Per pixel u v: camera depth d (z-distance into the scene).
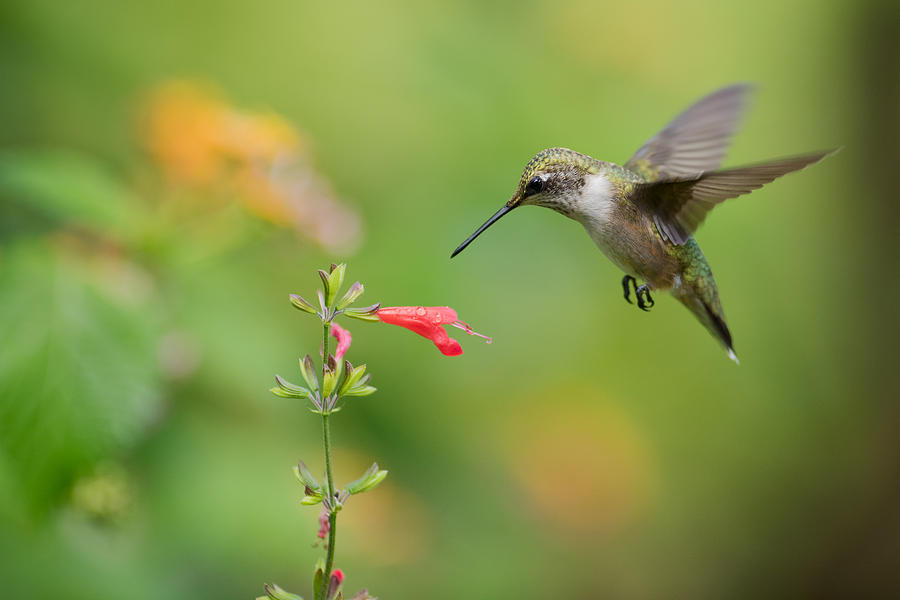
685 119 7.31
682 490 12.56
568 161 6.18
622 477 10.85
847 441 13.68
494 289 8.53
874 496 14.60
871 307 13.57
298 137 7.19
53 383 4.96
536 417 10.41
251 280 7.57
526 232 8.74
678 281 6.67
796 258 12.08
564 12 10.49
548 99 9.38
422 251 8.33
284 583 6.98
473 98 9.12
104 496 5.73
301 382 6.48
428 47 9.36
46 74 8.12
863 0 13.15
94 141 8.30
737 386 11.60
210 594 6.08
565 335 9.09
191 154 6.87
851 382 13.30
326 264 8.32
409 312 4.43
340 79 9.74
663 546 12.91
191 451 6.25
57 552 5.48
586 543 10.95
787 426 12.36
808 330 12.16
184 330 6.09
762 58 12.57
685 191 6.06
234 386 6.08
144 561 5.86
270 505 6.32
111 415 5.01
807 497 14.07
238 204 6.87
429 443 8.23
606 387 10.73
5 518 5.25
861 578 16.64
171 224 6.49
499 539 8.93
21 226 6.16
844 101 13.30
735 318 11.32
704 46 11.44
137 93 8.43
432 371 8.34
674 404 11.45
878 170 13.46
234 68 9.56
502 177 8.77
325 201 7.21
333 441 7.51
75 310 5.15
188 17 9.23
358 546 7.39
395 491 7.86
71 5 8.30
